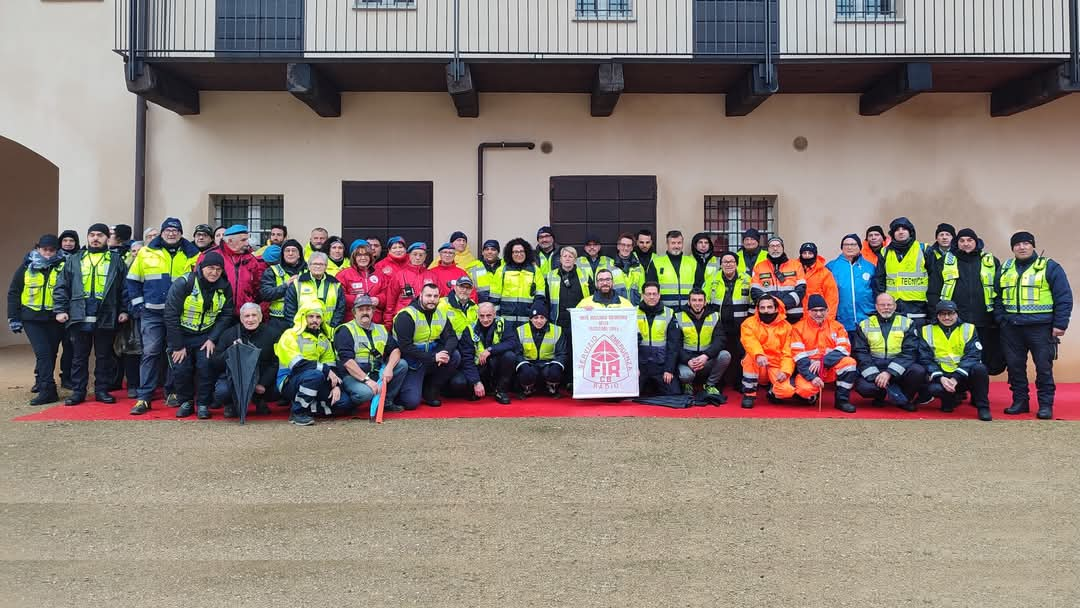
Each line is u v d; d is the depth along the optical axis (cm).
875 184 953
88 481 504
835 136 955
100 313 727
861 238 952
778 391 728
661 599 343
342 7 917
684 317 760
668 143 953
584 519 442
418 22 919
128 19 881
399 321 706
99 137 930
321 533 420
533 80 900
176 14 909
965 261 765
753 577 367
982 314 755
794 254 952
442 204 948
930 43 924
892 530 427
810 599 343
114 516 443
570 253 804
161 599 341
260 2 916
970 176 955
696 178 953
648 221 948
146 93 844
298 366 649
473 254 945
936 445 600
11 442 596
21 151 1217
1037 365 702
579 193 949
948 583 360
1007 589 354
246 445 587
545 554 393
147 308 704
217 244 820
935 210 952
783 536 418
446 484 500
